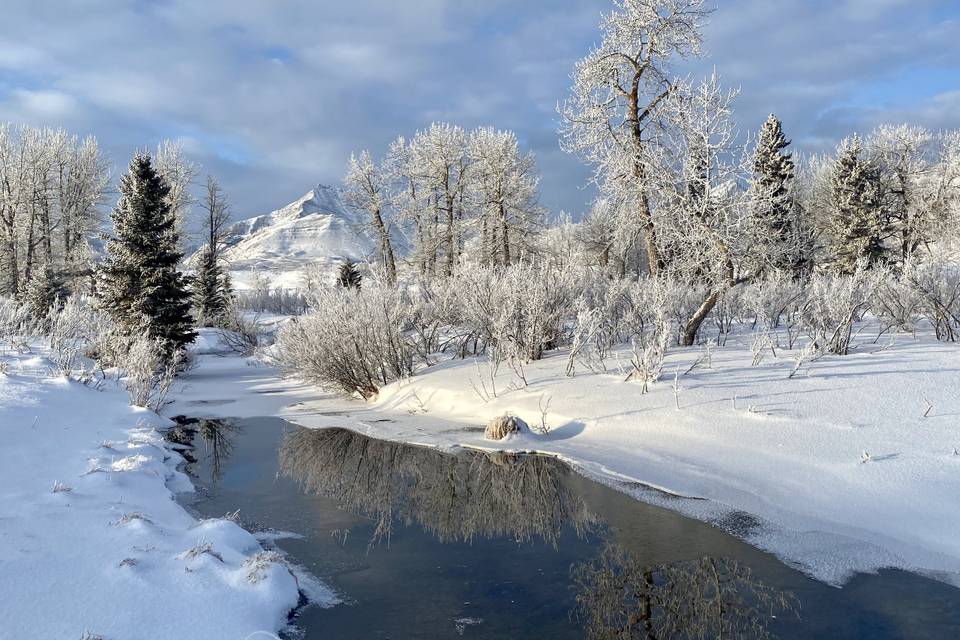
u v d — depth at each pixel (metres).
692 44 15.84
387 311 12.55
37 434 7.05
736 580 4.21
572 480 6.52
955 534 4.52
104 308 19.19
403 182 37.88
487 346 13.40
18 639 2.99
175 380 17.14
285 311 43.00
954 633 3.47
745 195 11.61
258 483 6.91
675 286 13.03
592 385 9.39
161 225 20.02
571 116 16.22
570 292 12.61
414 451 8.18
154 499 5.81
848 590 4.01
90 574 3.73
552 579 4.34
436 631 3.63
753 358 9.73
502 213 35.09
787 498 5.46
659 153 13.93
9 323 15.95
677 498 5.75
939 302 10.41
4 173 41.22
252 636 3.37
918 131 40.75
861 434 6.37
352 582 4.33
